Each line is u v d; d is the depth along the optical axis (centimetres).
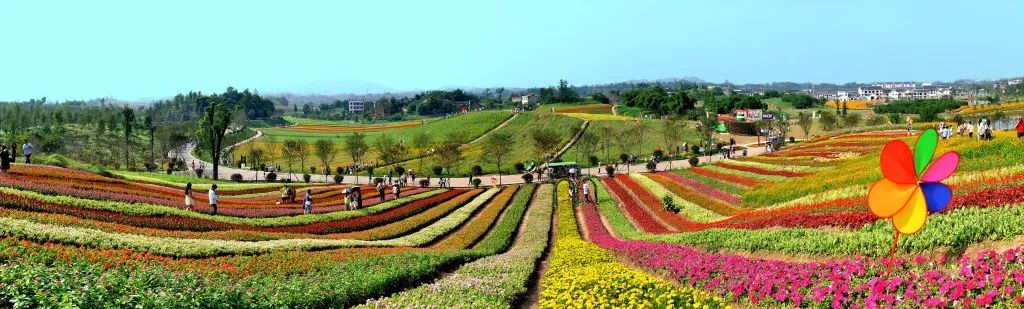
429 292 2045
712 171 6962
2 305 1273
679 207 4809
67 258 1973
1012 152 3503
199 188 5684
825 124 13125
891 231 2055
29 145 4881
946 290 1366
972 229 1784
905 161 1558
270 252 2700
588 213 5244
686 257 2453
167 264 2188
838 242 2153
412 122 19362
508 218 4922
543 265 2944
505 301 1959
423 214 4872
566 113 16350
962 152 3841
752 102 19925
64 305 1273
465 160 11544
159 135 13275
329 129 19650
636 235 3916
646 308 1586
